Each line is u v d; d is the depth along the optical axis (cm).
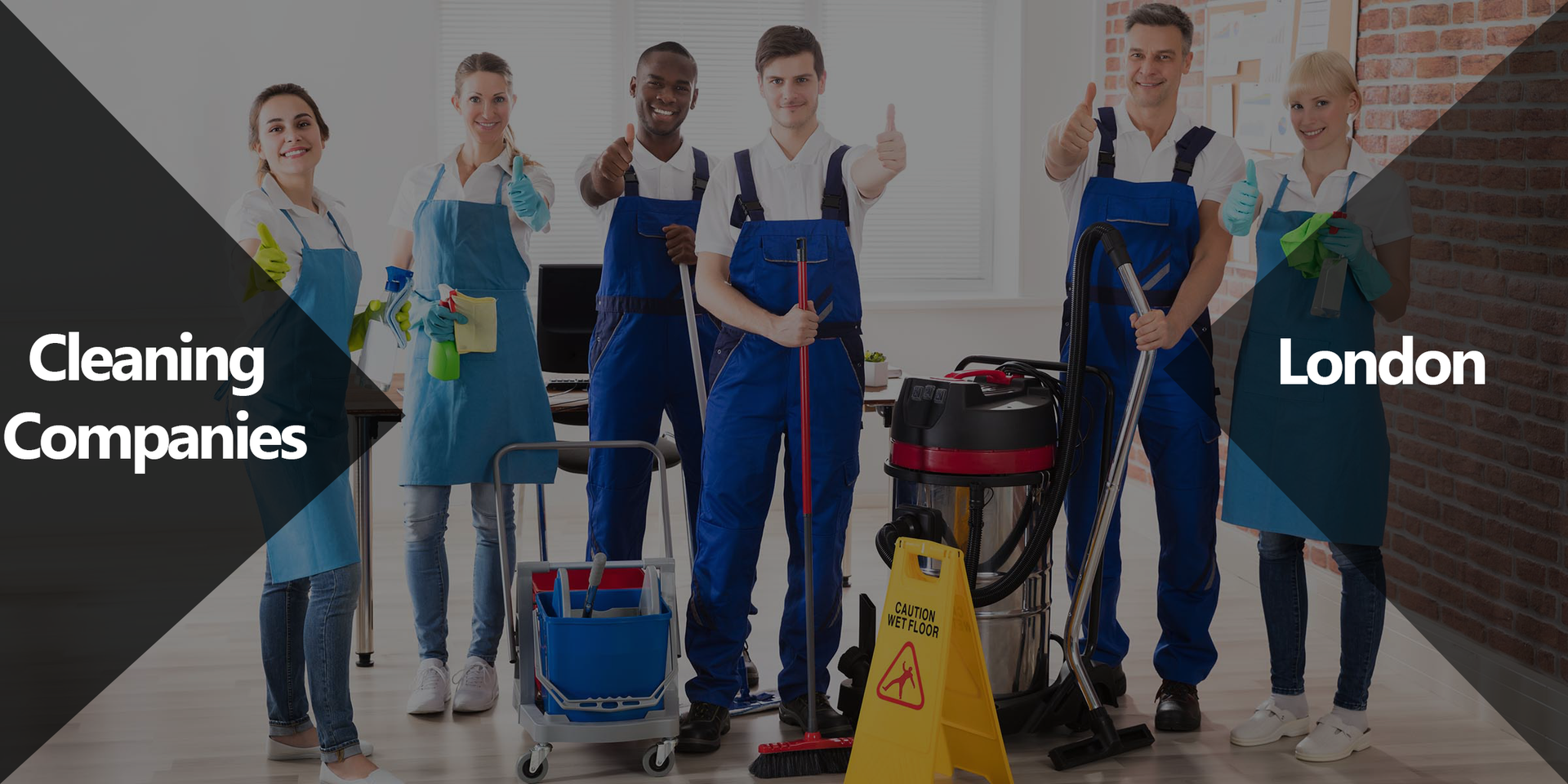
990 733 287
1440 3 351
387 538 523
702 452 344
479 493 339
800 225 298
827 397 301
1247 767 306
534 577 313
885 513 564
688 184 349
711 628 313
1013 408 298
